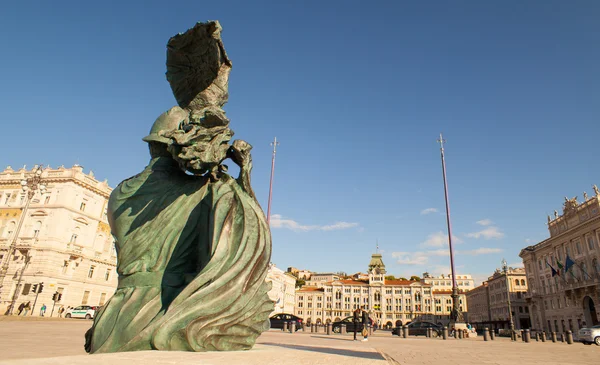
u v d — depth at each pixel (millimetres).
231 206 5703
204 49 6426
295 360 4492
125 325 4895
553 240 56500
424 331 26047
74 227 41000
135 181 6039
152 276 5453
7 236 39969
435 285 114312
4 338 9336
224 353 4598
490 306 85188
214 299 4984
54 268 38219
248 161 6305
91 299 42469
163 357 3717
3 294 37500
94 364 3006
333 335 21406
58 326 17688
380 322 95625
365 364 4664
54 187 41031
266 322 5715
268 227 6047
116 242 5848
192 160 5746
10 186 42344
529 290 65438
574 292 49500
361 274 132375
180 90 6848
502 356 10133
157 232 5723
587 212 49031
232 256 5387
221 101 6848
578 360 9727
